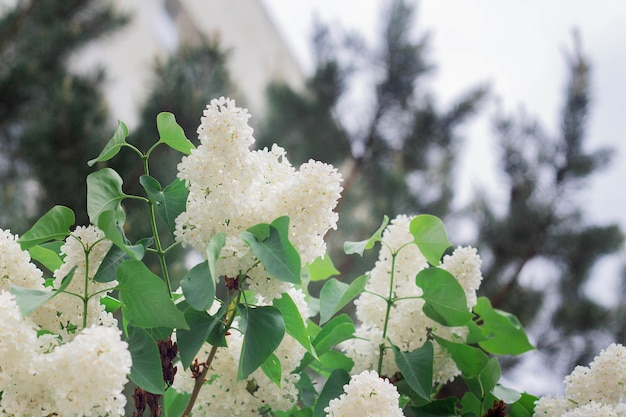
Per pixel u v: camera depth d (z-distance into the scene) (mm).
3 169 3791
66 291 830
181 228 876
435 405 1007
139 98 4070
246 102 4793
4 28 4266
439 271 1002
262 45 9656
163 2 7793
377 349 1032
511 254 4992
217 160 866
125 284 832
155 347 831
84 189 3357
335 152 5527
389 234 1060
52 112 3643
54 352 755
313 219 875
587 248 4961
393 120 5598
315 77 5598
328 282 1045
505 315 1110
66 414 743
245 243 862
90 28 4617
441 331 1051
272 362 916
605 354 965
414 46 5688
